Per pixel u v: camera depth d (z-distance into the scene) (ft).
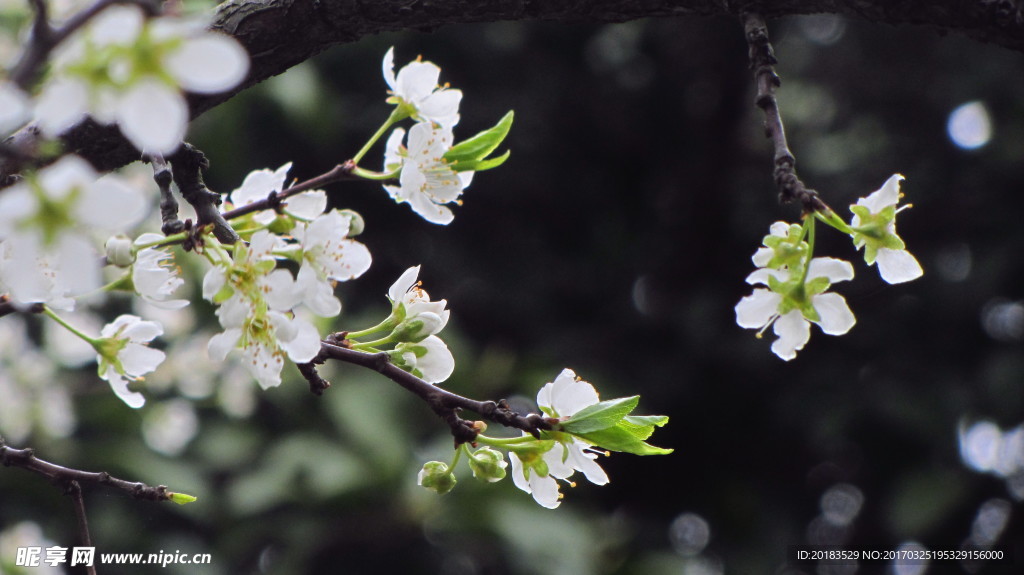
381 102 22.26
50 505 16.61
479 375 19.69
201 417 18.42
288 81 19.40
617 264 25.66
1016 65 21.30
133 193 3.70
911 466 21.93
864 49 22.81
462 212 24.27
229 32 6.47
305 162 22.18
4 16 12.52
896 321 22.84
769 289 5.63
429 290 23.65
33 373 15.90
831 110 23.95
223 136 19.35
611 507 24.72
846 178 23.35
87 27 3.52
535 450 5.43
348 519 18.31
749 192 25.58
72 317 15.17
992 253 22.03
